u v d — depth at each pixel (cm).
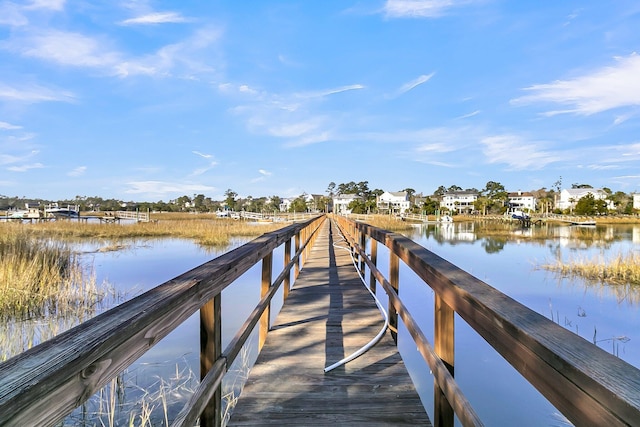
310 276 563
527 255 1591
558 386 69
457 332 542
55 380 62
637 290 921
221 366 151
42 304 673
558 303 802
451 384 132
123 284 898
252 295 748
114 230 2425
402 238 267
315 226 1173
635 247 1942
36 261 829
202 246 1833
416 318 623
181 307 114
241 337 185
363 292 459
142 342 91
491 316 98
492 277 1084
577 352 68
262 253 250
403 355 460
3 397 53
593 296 862
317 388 221
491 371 420
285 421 187
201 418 149
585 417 62
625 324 650
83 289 772
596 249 1848
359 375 238
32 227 2359
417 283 910
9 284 681
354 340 300
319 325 336
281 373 241
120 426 293
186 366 411
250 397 211
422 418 189
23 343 480
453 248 1906
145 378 380
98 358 74
